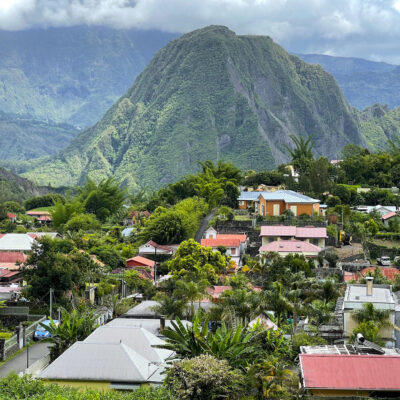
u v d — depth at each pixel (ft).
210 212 546.26
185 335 175.73
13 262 416.46
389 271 366.02
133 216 638.94
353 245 440.04
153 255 459.32
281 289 247.29
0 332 252.42
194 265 369.30
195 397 150.41
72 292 301.84
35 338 245.24
